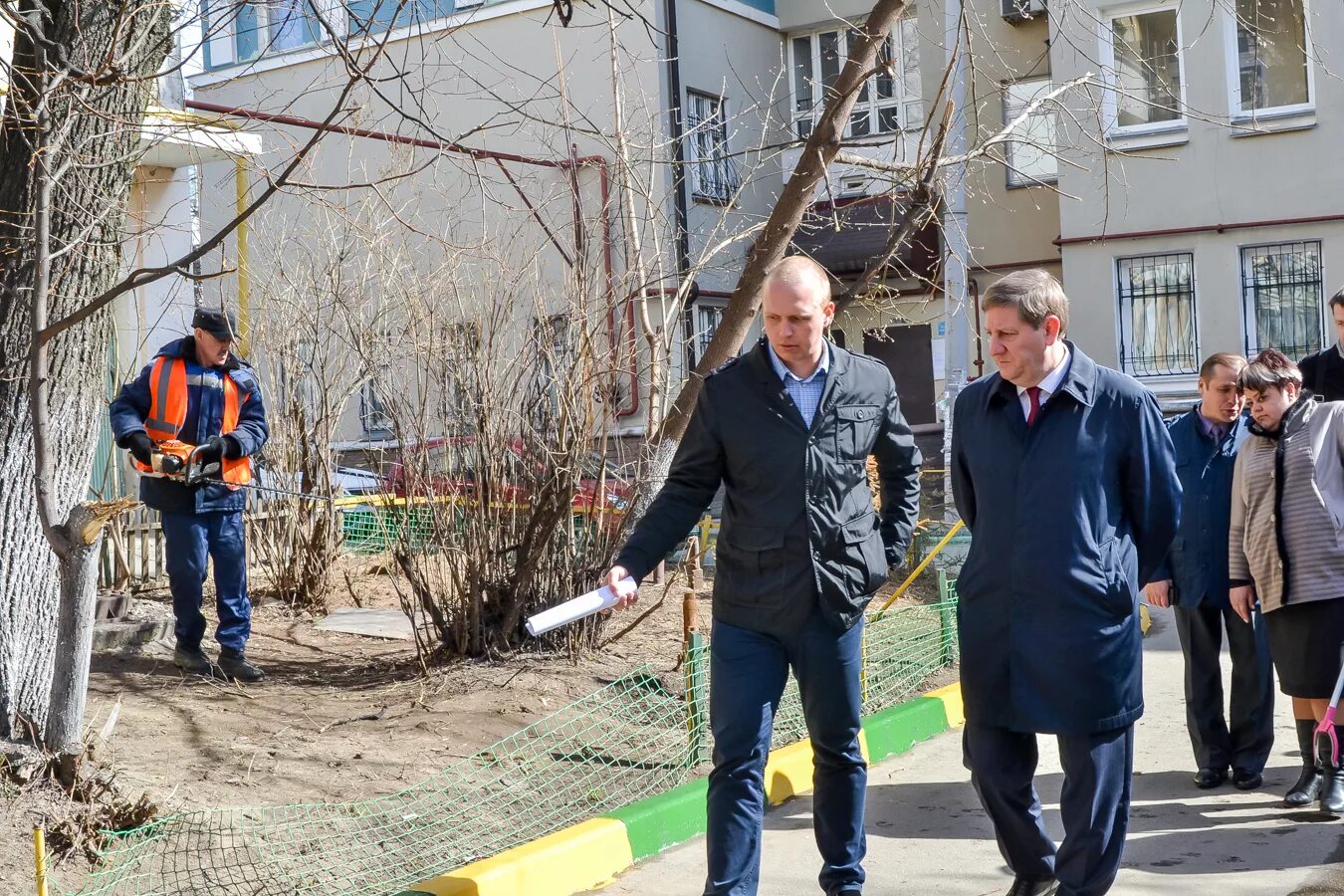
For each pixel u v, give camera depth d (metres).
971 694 4.23
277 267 9.66
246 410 7.30
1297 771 6.35
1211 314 18.89
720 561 4.30
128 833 4.57
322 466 9.25
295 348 9.39
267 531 9.36
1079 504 4.08
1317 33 17.97
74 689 4.88
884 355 22.05
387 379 7.66
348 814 5.22
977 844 5.43
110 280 5.26
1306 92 18.30
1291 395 5.69
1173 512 4.20
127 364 10.54
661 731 6.62
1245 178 18.59
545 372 7.55
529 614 7.57
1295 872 4.96
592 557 7.62
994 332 4.14
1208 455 6.03
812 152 7.39
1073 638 4.03
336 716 6.50
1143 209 19.14
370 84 5.07
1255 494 5.68
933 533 12.22
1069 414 4.13
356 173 10.00
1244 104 18.55
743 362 4.32
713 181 17.27
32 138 4.92
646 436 7.71
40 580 5.05
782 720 6.79
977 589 4.20
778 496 4.18
